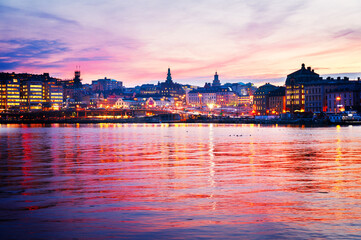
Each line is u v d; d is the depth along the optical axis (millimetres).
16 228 21016
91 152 63875
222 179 35031
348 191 29438
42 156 57281
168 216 23031
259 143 83562
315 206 25047
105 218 22672
